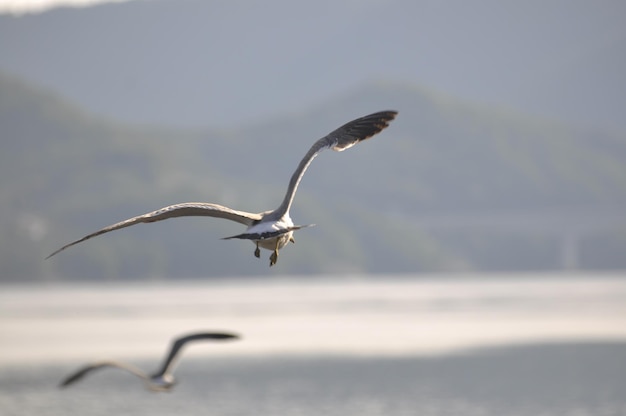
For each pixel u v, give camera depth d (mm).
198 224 199250
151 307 127875
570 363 71312
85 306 131625
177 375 66875
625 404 54969
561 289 161750
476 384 62031
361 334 92938
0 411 53125
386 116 14258
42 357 76875
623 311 113875
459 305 126625
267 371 68750
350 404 55562
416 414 52625
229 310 121500
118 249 196875
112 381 63969
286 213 13406
